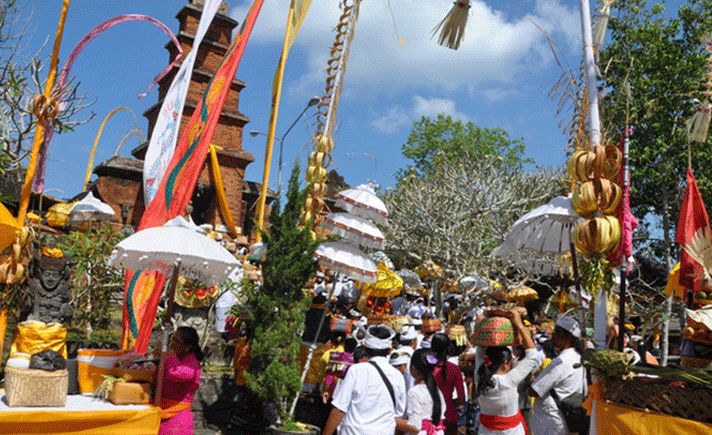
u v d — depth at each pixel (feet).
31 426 17.48
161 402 20.22
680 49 59.98
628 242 15.39
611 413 14.12
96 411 18.35
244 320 30.53
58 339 22.88
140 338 26.91
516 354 21.70
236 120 94.58
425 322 29.86
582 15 17.72
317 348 31.22
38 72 48.16
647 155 62.03
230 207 91.81
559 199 19.71
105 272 36.94
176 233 20.29
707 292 19.11
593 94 17.07
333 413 17.37
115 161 83.97
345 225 29.30
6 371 18.66
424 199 74.18
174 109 33.50
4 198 24.54
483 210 72.74
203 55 92.43
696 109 17.65
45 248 33.27
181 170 28.37
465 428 27.07
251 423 29.09
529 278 60.90
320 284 50.75
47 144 25.22
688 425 12.93
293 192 29.19
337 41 34.58
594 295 15.90
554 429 19.17
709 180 62.64
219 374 31.78
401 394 18.61
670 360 41.01
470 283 59.88
